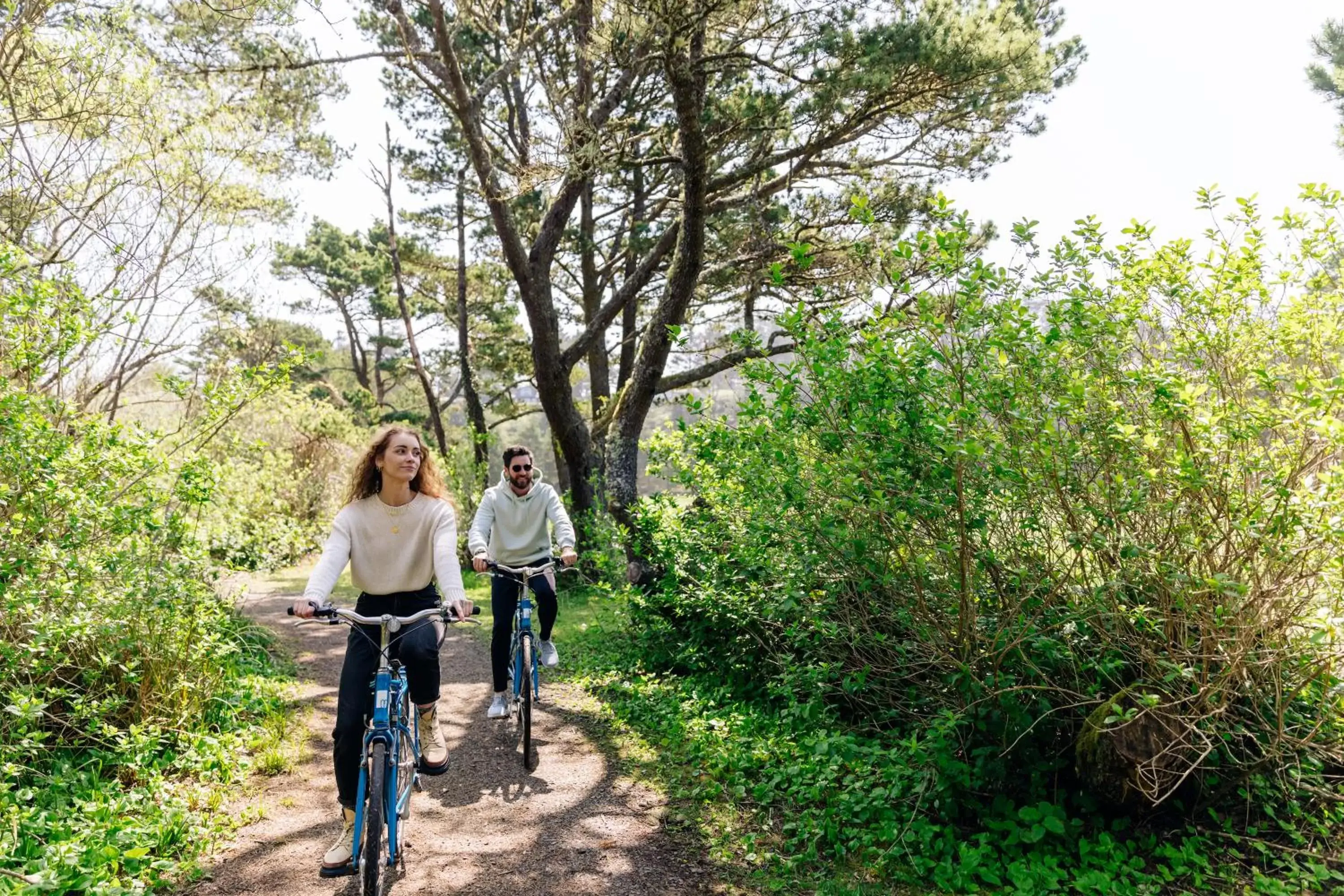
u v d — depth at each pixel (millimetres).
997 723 4621
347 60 13398
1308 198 4422
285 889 4012
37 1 8016
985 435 4258
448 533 4312
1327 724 4395
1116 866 4117
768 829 4723
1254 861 4203
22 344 5395
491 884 4141
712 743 5898
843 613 5426
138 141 8891
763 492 5305
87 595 5102
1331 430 3668
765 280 14250
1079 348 4355
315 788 5316
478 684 8328
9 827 3957
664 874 4270
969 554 4488
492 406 25000
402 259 22656
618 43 10070
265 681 7297
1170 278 4504
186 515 6461
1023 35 10641
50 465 4988
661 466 8258
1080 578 4441
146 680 5445
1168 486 4250
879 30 10047
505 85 15672
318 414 20891
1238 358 4566
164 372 8836
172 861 4129
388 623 3869
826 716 5707
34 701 4469
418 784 5426
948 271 4535
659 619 8094
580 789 5395
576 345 15203
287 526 11492
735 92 12594
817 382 4684
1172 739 4219
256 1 11742
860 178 14367
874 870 4262
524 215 16219
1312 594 4109
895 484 4414
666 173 18469
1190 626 4262
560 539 6387
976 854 4203
